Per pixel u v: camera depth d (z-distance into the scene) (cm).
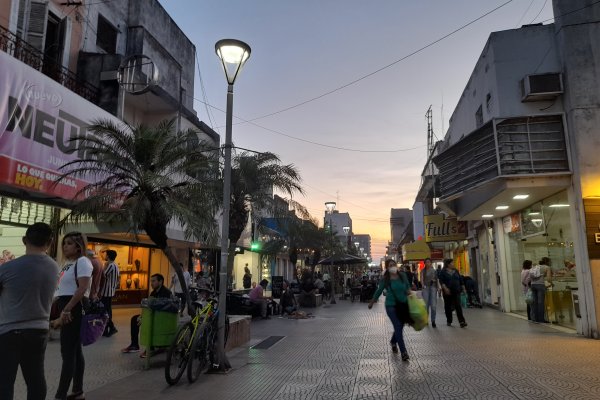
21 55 1093
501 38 1210
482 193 1297
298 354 852
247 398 564
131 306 1808
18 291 376
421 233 4512
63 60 1296
